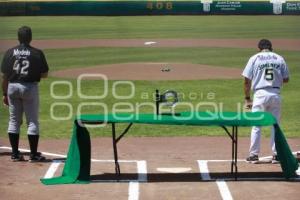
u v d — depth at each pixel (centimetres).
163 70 2364
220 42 3403
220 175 927
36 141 1021
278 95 987
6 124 1430
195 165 998
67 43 3369
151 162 1024
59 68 2431
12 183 883
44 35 3750
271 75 981
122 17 4641
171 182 888
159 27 4147
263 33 3797
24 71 995
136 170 965
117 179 902
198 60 2705
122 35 3766
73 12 4688
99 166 994
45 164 1008
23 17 4616
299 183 878
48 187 861
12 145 1027
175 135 1288
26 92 998
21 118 1030
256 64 987
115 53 2959
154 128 1366
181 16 4688
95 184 879
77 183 884
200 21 4444
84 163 905
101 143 1197
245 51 2998
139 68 2430
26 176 925
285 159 894
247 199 792
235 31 3919
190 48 3150
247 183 877
